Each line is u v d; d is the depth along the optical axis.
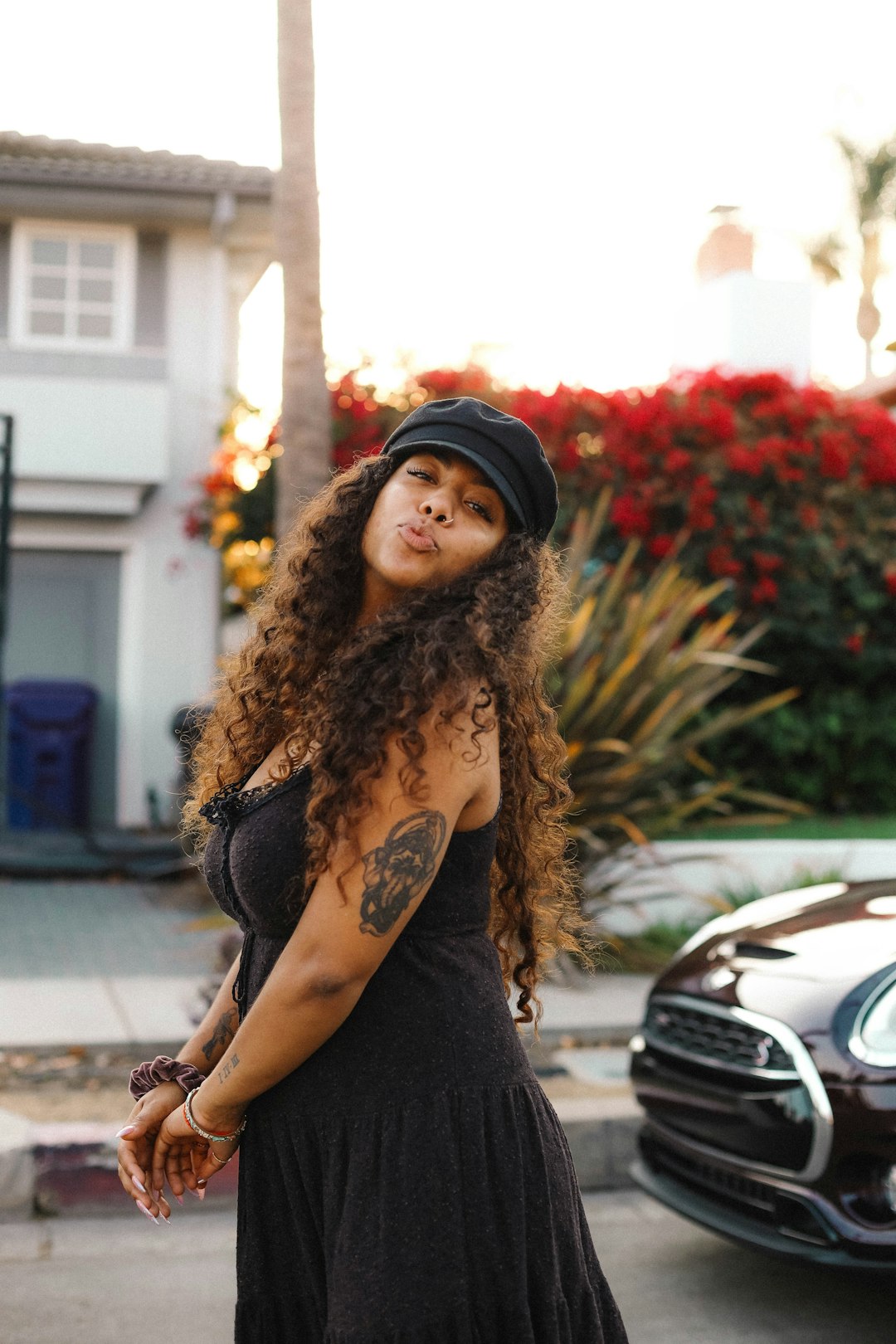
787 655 10.25
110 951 7.11
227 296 12.53
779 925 3.86
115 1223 4.11
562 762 1.84
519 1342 1.52
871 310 27.83
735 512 9.90
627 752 6.43
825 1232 3.09
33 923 7.91
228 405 12.12
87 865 9.65
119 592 12.10
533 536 1.73
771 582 9.84
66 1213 4.15
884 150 27.38
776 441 9.98
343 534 1.76
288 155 6.56
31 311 11.87
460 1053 1.56
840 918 3.80
